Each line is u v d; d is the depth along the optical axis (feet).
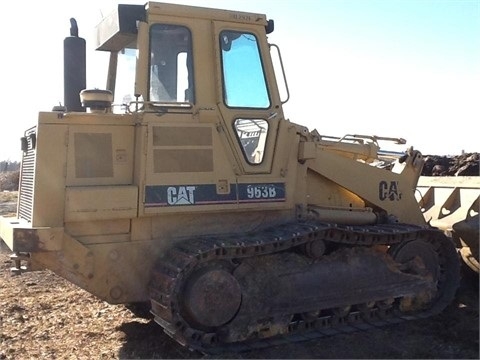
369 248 21.59
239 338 18.69
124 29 19.61
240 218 20.39
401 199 24.35
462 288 25.31
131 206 18.48
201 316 18.11
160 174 18.80
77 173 18.44
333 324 20.72
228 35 20.51
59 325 21.40
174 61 19.83
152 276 18.74
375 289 21.40
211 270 18.43
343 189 23.48
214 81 19.99
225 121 19.95
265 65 20.95
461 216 26.18
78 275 18.33
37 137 18.08
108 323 21.65
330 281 20.53
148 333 20.47
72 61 21.13
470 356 17.95
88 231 18.48
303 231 19.48
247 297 18.95
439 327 20.81
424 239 22.97
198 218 19.77
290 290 19.75
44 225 17.92
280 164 20.83
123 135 19.10
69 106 21.07
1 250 36.83
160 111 19.08
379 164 26.48
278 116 20.95
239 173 20.02
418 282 22.39
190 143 19.29
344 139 23.73
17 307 23.44
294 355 18.11
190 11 19.83
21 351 18.60
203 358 17.60
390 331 20.42
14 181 99.04
